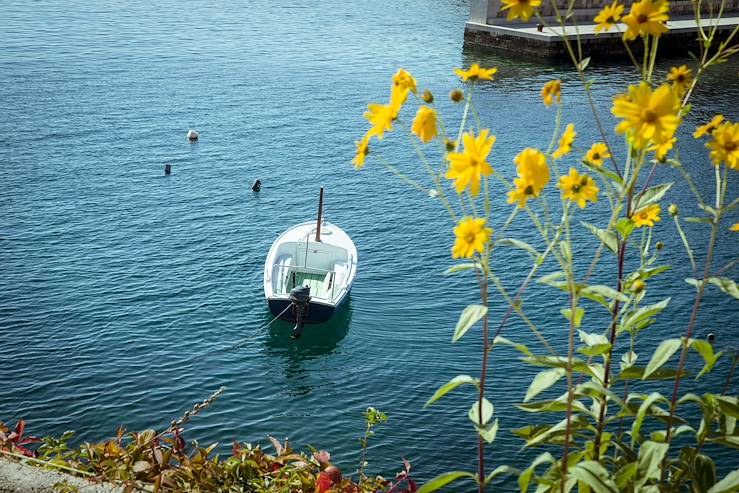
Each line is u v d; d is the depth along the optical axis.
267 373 22.97
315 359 23.64
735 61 64.31
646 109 2.90
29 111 46.75
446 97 51.78
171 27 73.19
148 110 48.38
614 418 3.66
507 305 25.94
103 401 20.78
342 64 61.09
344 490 4.88
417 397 21.53
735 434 3.71
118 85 53.19
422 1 94.81
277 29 74.25
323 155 41.78
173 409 20.83
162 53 62.62
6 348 22.97
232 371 22.91
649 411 3.62
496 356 23.14
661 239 30.36
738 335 23.62
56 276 27.89
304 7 87.44
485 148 3.17
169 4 86.00
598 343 3.67
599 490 3.12
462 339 24.20
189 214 34.19
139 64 58.81
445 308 26.41
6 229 31.70
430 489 3.43
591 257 29.00
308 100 51.53
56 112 46.88
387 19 81.62
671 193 34.78
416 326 25.41
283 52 64.56
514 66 61.72
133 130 44.75
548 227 3.42
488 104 50.38
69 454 5.15
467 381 3.43
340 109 49.81
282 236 29.56
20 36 65.44
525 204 3.26
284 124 46.72
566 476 3.40
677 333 23.72
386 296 27.22
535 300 25.98
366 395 21.84
